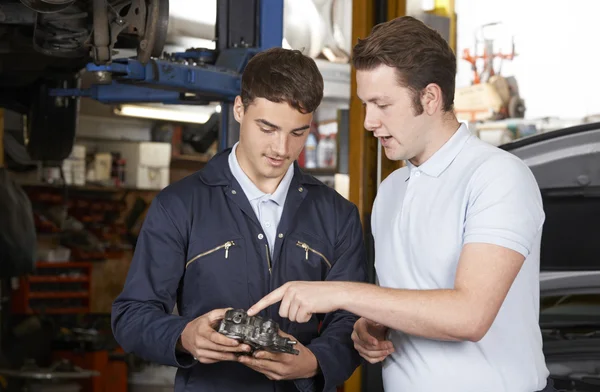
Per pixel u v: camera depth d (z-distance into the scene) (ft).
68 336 15.72
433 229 5.36
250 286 6.08
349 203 6.59
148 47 8.85
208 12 13.00
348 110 12.25
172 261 6.03
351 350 6.07
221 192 6.20
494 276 4.83
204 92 9.35
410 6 11.45
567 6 10.66
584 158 10.61
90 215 19.60
